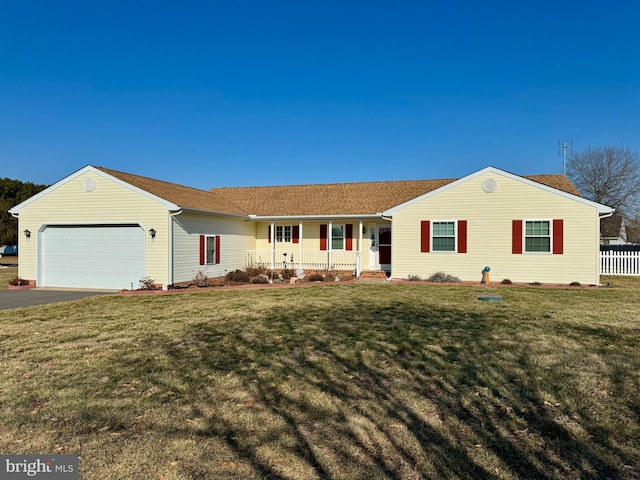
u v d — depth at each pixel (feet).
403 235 56.65
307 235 69.41
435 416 14.32
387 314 31.24
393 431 13.30
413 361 19.83
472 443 12.59
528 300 38.04
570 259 50.31
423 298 39.50
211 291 47.47
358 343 22.93
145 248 51.60
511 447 12.36
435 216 55.26
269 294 43.55
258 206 71.51
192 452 12.05
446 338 23.84
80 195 53.98
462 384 17.02
